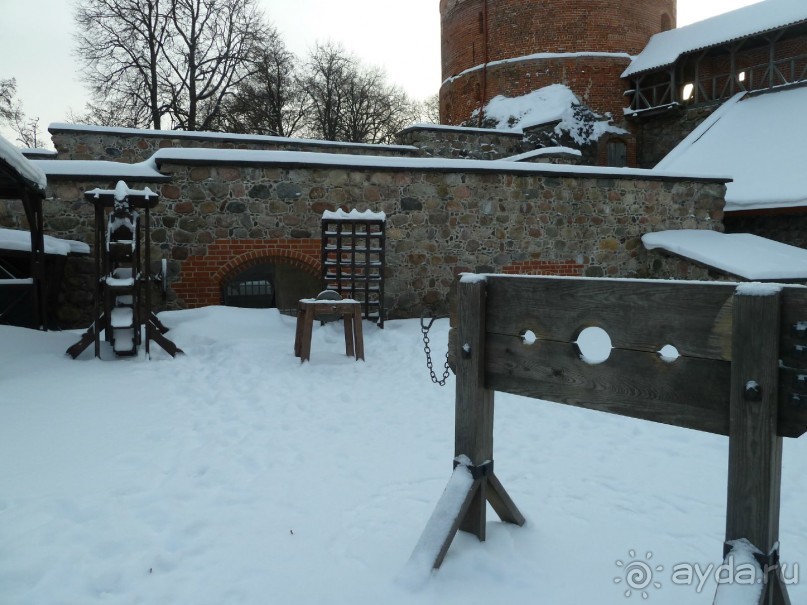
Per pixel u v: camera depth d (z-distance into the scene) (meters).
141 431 4.50
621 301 2.32
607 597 2.51
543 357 2.57
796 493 3.60
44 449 4.07
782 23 17.78
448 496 2.78
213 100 25.16
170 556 2.75
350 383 6.13
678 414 2.19
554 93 21.31
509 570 2.66
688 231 11.65
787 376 1.93
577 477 3.79
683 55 20.23
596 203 10.98
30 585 2.51
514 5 22.08
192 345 7.45
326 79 30.02
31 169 6.91
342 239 9.23
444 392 5.82
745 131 16.98
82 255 8.55
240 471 3.78
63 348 7.10
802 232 13.98
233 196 9.03
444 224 10.02
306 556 2.78
